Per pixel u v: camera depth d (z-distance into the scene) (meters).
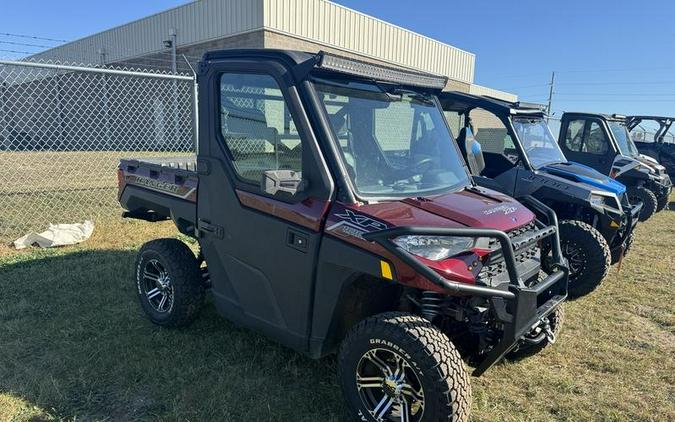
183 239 6.32
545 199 5.21
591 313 4.60
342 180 2.62
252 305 3.10
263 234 2.92
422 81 3.28
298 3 16.14
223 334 3.75
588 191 5.02
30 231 6.27
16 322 3.83
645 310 4.71
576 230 4.73
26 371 3.16
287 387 3.11
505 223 2.73
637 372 3.54
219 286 3.35
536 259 3.10
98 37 23.22
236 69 2.99
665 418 3.00
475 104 5.52
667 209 11.25
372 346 2.49
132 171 4.26
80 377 3.11
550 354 3.76
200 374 3.22
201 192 3.34
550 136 6.23
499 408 3.05
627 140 10.25
